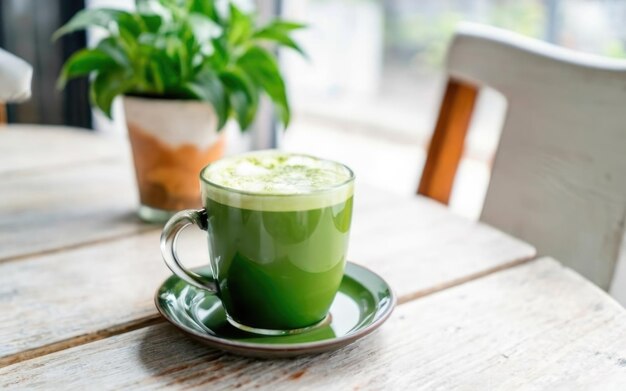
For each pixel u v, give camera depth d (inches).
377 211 34.3
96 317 25.6
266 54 32.9
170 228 24.6
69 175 37.9
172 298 25.3
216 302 26.1
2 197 34.7
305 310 24.3
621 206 32.9
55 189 35.9
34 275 28.0
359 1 117.6
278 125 71.1
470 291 27.5
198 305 25.8
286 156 26.5
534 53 37.0
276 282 23.9
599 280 33.4
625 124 33.2
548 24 82.0
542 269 29.2
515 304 26.8
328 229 23.8
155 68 30.8
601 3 74.0
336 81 122.8
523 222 36.5
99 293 27.0
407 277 28.5
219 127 30.9
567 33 79.3
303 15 71.9
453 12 106.0
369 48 120.2
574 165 34.7
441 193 41.0
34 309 26.0
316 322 24.7
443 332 25.1
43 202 34.3
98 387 22.5
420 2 111.2
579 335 25.2
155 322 25.6
